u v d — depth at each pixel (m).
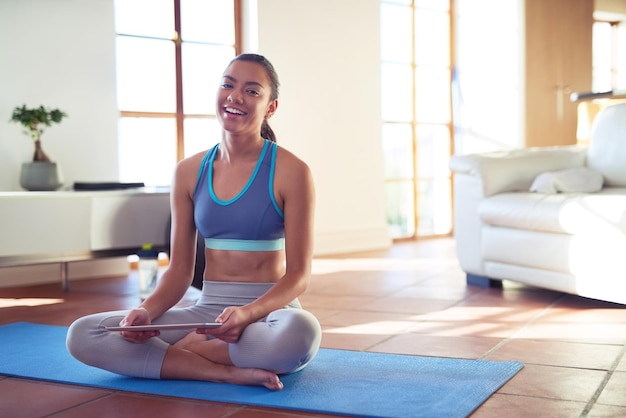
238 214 2.18
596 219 3.27
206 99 5.43
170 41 5.23
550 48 7.47
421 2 6.93
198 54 5.36
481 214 3.95
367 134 6.12
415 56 6.89
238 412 1.87
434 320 3.12
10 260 3.83
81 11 4.58
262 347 2.03
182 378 2.15
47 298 3.91
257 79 2.16
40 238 3.90
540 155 4.13
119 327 1.98
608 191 3.84
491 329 2.92
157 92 5.19
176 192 2.30
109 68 4.70
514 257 3.77
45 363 2.42
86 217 4.02
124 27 5.02
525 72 7.33
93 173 4.66
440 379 2.14
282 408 1.89
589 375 2.20
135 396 2.03
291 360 2.03
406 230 6.89
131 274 4.84
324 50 5.81
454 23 7.15
